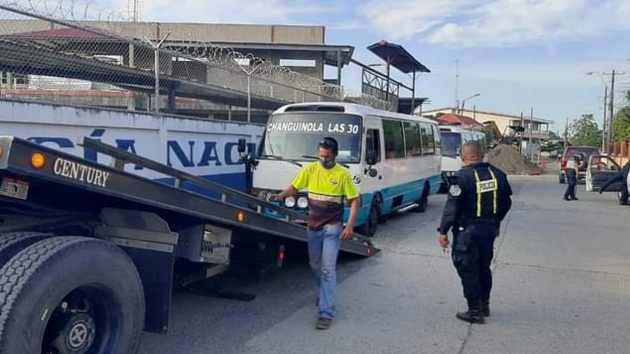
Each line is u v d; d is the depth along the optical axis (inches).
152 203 157.9
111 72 426.6
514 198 752.3
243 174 511.2
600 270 326.6
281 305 247.1
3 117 273.3
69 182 131.2
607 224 513.7
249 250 258.8
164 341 200.7
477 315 227.1
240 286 276.1
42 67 395.2
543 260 351.3
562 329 222.1
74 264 132.0
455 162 822.5
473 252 225.1
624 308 252.2
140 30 958.4
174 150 411.8
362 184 388.2
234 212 200.8
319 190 224.5
